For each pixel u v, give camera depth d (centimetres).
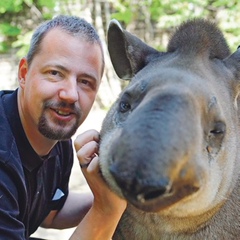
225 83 71
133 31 328
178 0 312
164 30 325
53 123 84
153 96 55
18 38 318
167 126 51
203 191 63
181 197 55
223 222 77
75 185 185
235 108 74
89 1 329
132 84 70
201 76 64
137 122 52
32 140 86
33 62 85
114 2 322
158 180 49
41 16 329
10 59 324
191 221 75
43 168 90
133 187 50
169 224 76
